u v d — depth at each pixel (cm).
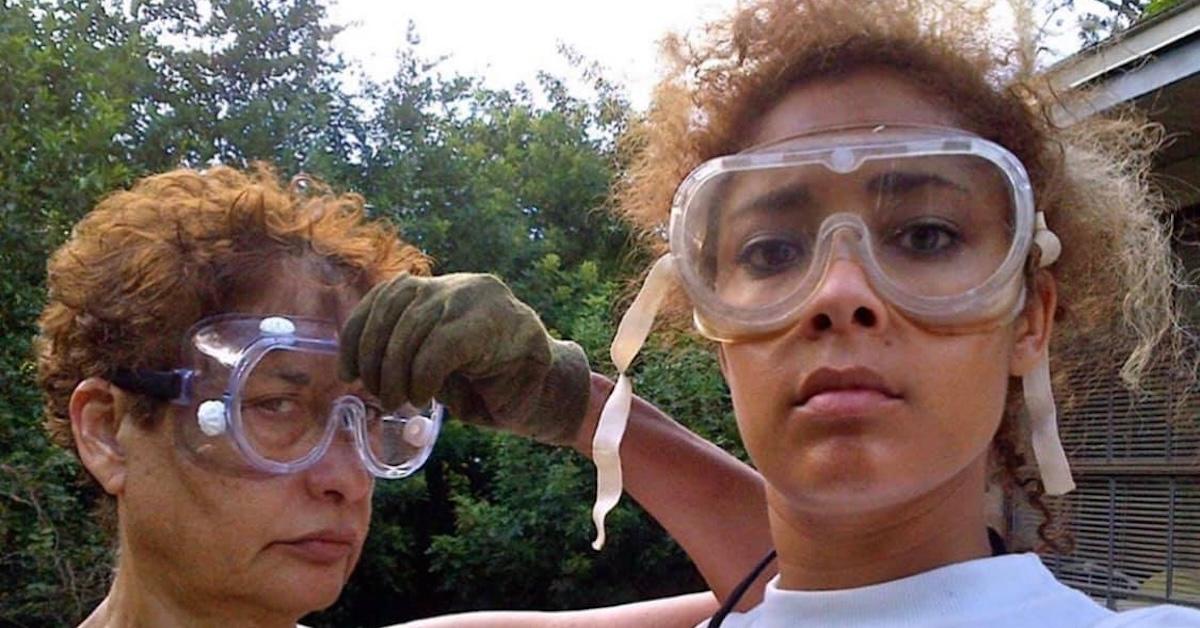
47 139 556
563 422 140
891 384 108
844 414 107
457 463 779
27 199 553
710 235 122
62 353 136
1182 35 292
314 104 959
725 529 159
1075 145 138
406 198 905
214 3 977
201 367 126
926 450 109
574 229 1012
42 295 532
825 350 109
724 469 163
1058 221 131
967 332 110
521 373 124
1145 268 148
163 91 923
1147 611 116
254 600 128
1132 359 153
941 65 125
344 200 145
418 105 1019
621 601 664
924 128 119
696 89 138
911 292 108
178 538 127
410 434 136
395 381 114
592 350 593
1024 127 128
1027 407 125
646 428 162
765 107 130
